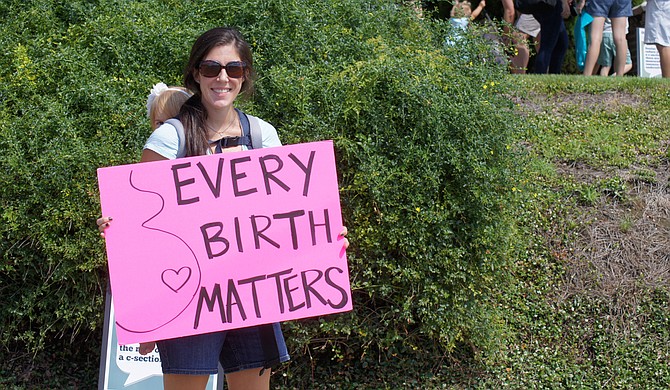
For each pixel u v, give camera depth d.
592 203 5.96
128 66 5.08
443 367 4.91
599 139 6.69
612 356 5.14
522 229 5.61
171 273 3.20
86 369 4.93
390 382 4.85
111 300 4.40
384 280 4.59
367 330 4.63
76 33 5.33
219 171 3.25
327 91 4.72
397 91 4.66
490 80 5.26
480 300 4.81
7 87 4.84
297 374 4.83
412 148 4.55
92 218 4.47
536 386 4.96
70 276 4.48
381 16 5.75
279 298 3.27
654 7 9.30
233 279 3.24
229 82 3.25
